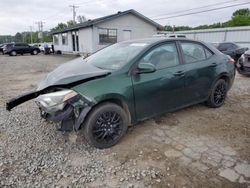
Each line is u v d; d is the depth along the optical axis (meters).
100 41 18.45
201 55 3.86
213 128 3.41
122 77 2.84
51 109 2.62
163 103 3.30
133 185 2.18
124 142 3.00
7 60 17.41
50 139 3.09
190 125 3.52
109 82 2.74
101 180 2.26
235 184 2.16
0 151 2.79
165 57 3.32
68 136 3.16
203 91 3.89
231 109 4.26
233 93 5.46
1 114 4.05
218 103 4.29
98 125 2.78
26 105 4.54
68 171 2.41
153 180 2.25
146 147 2.86
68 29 22.03
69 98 2.54
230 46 11.85
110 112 2.82
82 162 2.57
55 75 3.10
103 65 3.17
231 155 2.66
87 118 2.70
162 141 3.02
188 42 3.70
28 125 3.56
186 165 2.47
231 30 20.36
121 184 2.20
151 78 3.07
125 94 2.84
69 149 2.84
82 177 2.31
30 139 3.10
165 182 2.21
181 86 3.46
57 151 2.80
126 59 3.05
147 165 2.49
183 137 3.12
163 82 3.20
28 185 2.19
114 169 2.44
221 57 4.17
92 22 17.92
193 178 2.26
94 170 2.42
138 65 2.97
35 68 11.66
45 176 2.32
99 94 2.63
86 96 2.59
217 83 4.14
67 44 24.39
